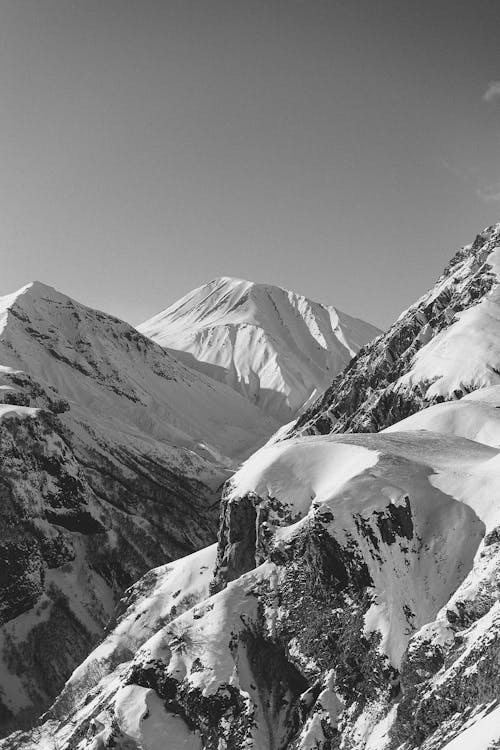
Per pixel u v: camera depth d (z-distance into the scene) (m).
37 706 147.88
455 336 179.00
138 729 81.25
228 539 102.94
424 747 62.41
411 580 80.12
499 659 61.50
